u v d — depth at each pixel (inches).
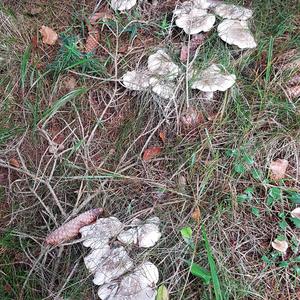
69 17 30.2
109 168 24.5
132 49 28.3
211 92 25.7
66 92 26.9
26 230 22.8
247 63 27.2
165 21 28.7
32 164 24.6
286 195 23.1
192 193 23.2
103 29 29.4
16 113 26.2
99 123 25.9
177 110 25.4
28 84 27.0
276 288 20.9
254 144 24.3
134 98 26.6
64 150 24.6
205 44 27.8
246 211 22.8
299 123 24.6
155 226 21.6
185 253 21.3
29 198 23.6
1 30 28.5
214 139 24.7
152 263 20.8
